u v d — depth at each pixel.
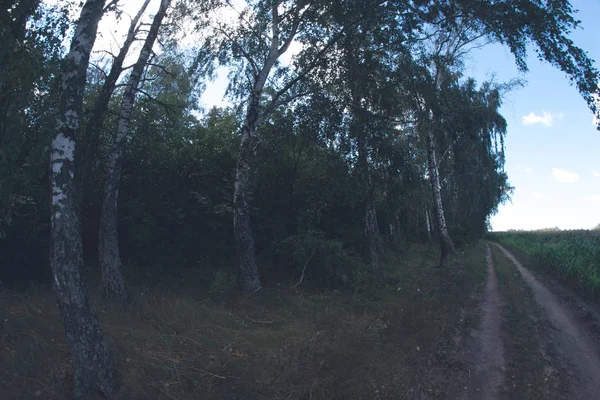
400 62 13.61
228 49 13.83
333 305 10.80
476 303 11.57
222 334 8.01
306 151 14.41
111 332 6.80
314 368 6.50
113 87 9.90
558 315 9.95
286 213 16.39
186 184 14.94
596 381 5.97
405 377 6.18
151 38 10.05
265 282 13.02
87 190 12.12
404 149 15.20
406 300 11.32
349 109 13.69
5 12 5.82
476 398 5.49
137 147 13.81
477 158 32.91
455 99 18.28
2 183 5.44
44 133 5.24
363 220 16.12
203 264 14.46
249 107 12.57
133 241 13.31
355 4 11.84
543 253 19.83
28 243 10.77
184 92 14.70
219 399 5.53
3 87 5.93
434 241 36.72
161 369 5.99
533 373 6.26
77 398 4.90
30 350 5.65
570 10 10.44
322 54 12.82
